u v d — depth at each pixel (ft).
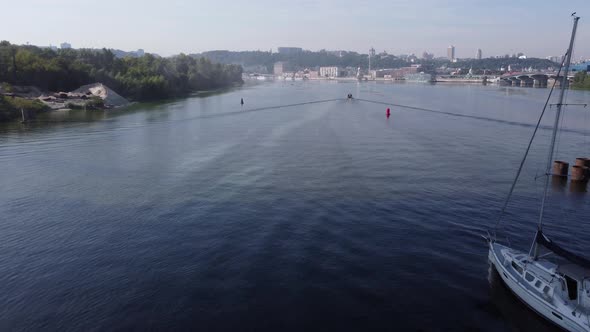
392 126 298.76
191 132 268.62
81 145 224.33
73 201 136.87
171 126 294.25
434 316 77.51
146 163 185.26
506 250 92.32
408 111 398.01
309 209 129.08
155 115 359.05
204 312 78.38
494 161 191.01
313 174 167.73
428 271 93.09
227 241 107.45
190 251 102.17
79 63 519.19
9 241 108.68
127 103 473.67
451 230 114.83
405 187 151.02
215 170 173.47
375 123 314.76
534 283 80.18
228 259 98.12
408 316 77.46
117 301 82.02
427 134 263.29
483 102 486.38
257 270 93.09
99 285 87.76
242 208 129.90
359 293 84.53
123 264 96.37
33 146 220.84
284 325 74.74
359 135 259.80
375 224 118.21
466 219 122.42
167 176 164.86
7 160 191.21
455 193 145.07
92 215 124.98
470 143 233.35
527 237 110.52
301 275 90.94
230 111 392.88
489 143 233.14
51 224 118.83
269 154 203.92
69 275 91.97
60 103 400.88
